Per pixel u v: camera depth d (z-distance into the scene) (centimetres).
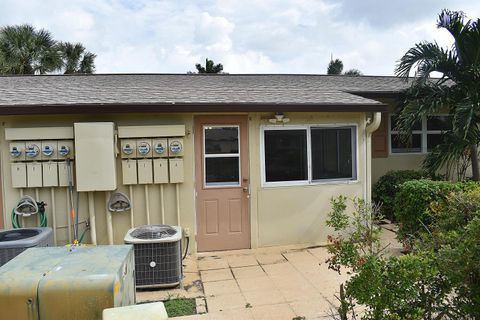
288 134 587
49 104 487
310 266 494
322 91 701
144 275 419
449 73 699
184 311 368
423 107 674
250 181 572
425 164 721
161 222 543
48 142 506
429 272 212
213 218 564
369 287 218
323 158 602
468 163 775
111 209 523
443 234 278
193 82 790
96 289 217
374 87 808
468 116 604
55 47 1822
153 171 529
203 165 558
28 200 502
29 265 242
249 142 570
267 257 534
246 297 400
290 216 588
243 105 532
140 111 504
